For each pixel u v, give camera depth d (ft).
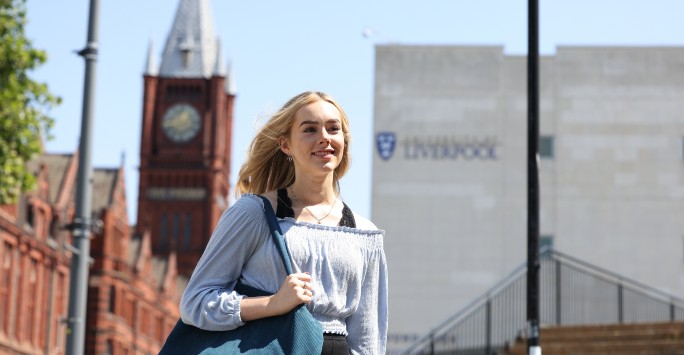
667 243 191.52
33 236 285.84
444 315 188.44
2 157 120.78
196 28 647.15
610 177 193.77
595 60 196.13
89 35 67.36
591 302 168.76
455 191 191.83
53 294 301.22
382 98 193.77
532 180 61.77
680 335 94.79
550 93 196.34
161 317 455.22
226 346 16.88
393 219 191.42
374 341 18.24
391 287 189.78
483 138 192.44
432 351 135.33
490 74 193.88
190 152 625.41
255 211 17.90
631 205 192.85
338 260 17.81
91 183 67.05
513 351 109.60
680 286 189.98
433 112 193.36
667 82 195.00
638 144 194.18
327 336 17.63
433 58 194.18
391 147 192.85
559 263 135.23
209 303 17.19
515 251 189.78
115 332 381.40
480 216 191.31
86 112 66.90
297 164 18.61
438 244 190.70
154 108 631.56
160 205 620.08
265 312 16.99
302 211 18.38
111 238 379.35
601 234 192.44
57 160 322.75
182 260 612.70
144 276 424.46
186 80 632.79
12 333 273.54
